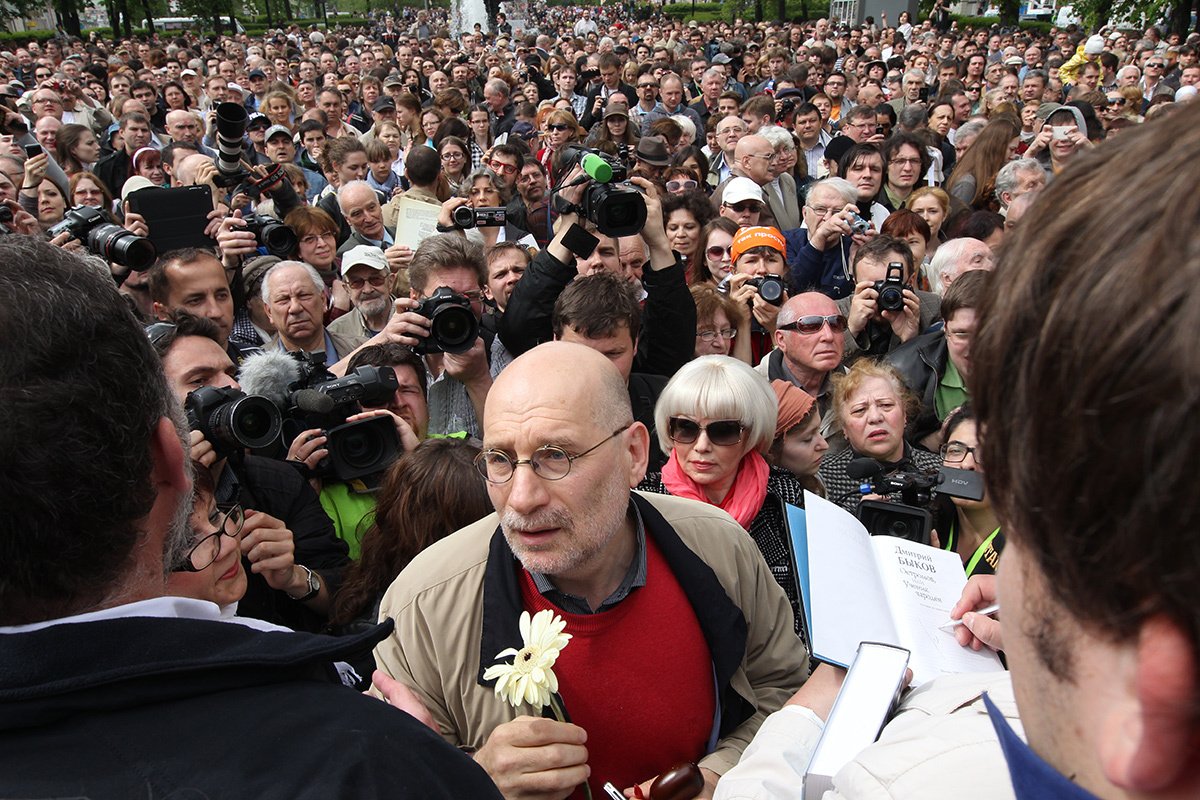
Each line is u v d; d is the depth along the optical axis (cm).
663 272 380
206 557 146
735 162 690
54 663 82
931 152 845
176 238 469
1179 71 1367
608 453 175
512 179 773
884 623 167
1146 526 42
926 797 79
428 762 91
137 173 847
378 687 148
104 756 82
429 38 3769
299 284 431
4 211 504
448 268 416
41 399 80
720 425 271
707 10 4419
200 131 941
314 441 285
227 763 83
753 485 282
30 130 1066
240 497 258
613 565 183
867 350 441
